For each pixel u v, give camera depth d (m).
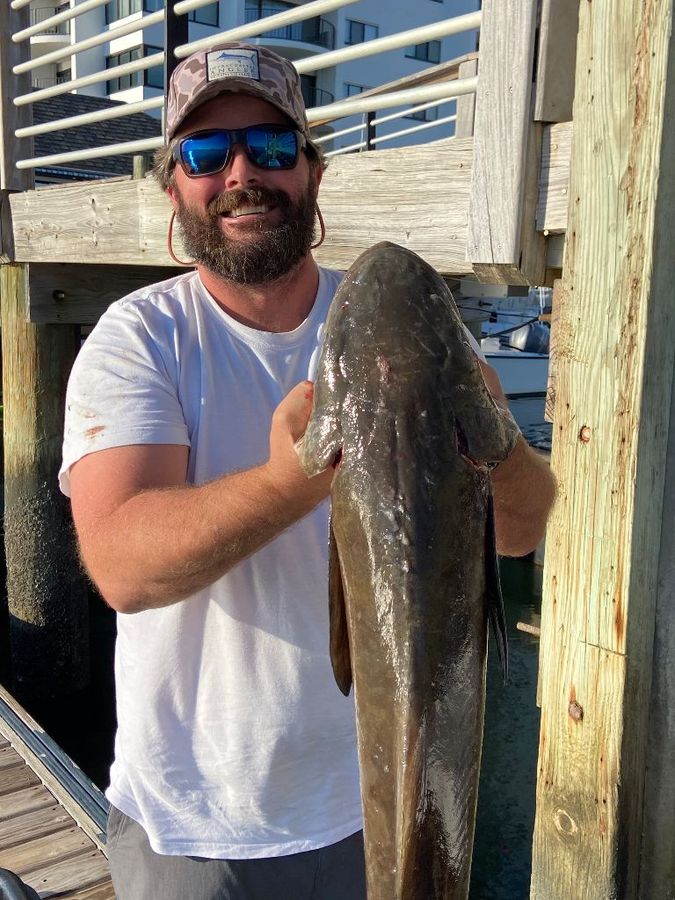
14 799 4.61
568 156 3.14
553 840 3.21
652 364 2.85
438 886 1.50
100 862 4.06
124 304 2.08
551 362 3.51
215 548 1.64
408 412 1.52
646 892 3.17
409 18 32.28
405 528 1.49
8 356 7.52
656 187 2.74
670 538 3.06
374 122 9.30
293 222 2.13
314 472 1.56
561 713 3.13
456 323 1.61
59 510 7.66
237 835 2.07
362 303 1.60
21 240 6.72
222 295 2.12
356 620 1.55
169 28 4.86
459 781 1.53
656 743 3.10
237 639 2.03
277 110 2.14
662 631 3.08
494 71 3.28
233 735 2.05
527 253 3.31
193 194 2.12
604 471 2.94
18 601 7.82
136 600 1.80
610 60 2.83
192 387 2.03
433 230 3.76
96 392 1.92
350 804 2.16
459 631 1.53
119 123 18.34
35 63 6.27
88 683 8.07
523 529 1.90
